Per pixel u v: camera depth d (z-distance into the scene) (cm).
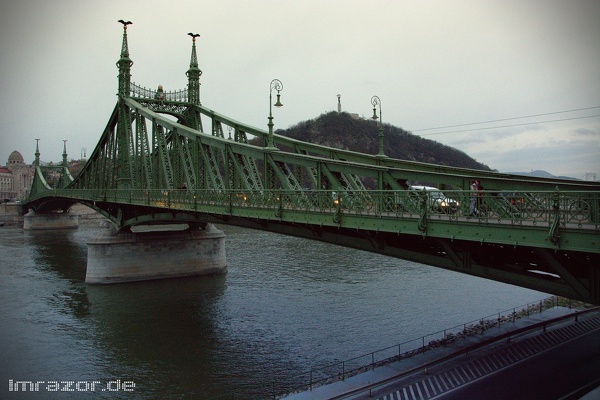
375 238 2088
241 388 2466
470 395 2038
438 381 2180
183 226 7581
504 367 2339
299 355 2855
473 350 2561
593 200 1242
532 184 1702
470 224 1528
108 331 3359
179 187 4156
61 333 3334
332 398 2028
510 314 3294
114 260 4903
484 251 1762
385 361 2473
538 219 1377
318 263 5803
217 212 2898
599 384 2111
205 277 5116
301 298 4116
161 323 3525
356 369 2452
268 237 8706
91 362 2830
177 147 4031
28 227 11344
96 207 5941
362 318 3506
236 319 3578
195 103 5184
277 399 2058
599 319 3080
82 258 6631
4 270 5684
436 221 1630
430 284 4550
